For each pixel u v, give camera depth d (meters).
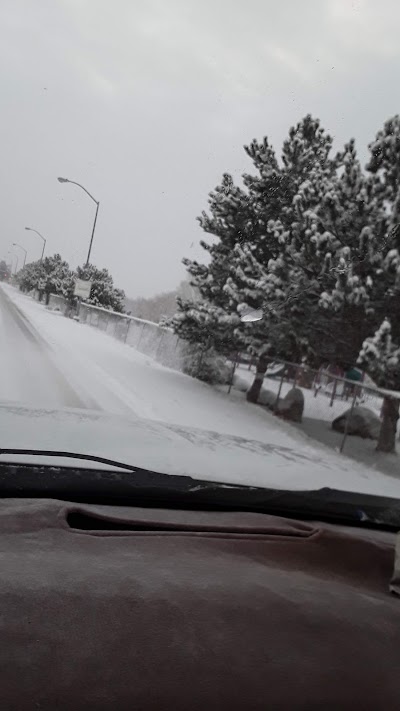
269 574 1.70
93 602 1.30
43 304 49.69
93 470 2.11
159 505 2.20
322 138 13.65
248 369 15.62
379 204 10.44
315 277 11.00
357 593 1.73
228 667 1.20
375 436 11.01
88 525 1.92
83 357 15.12
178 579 1.51
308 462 3.47
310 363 12.59
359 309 10.47
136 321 23.95
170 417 8.98
